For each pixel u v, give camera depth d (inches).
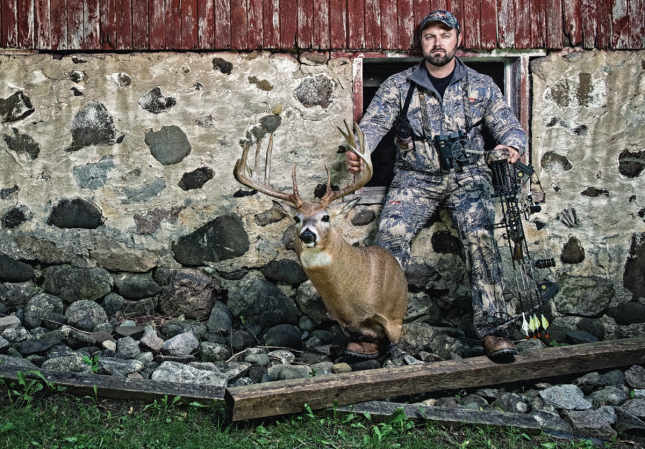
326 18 171.6
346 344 161.5
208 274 174.2
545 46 178.1
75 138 169.6
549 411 130.3
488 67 191.0
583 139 180.5
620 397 136.9
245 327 170.1
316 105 173.3
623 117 180.7
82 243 171.5
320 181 174.7
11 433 103.7
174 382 125.4
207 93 170.7
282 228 174.6
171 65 169.5
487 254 153.3
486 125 165.9
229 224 173.2
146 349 150.1
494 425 120.0
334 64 173.2
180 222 172.9
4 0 165.8
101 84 168.9
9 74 167.6
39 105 168.6
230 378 137.7
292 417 116.6
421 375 129.3
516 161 154.8
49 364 131.4
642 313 179.8
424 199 163.3
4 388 118.6
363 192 175.8
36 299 166.1
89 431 108.5
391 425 118.9
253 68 171.5
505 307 150.9
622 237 181.6
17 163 169.5
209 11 168.9
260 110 172.1
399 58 176.6
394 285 147.5
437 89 163.5
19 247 170.6
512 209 153.4
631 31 179.9
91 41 167.5
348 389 122.3
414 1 174.1
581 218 180.9
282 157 173.3
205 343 153.2
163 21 168.2
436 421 119.7
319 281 140.5
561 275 180.1
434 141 160.4
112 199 171.0
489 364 136.3
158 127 170.2
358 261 141.9
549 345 170.2
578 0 178.5
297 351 160.6
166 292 170.4
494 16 176.2
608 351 145.1
